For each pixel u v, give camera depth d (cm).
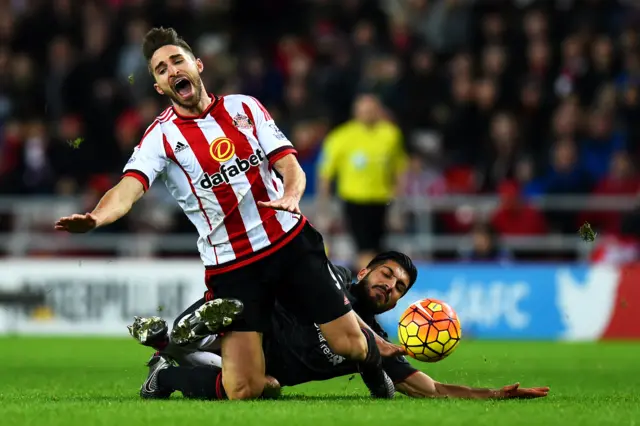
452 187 5741
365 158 5219
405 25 6419
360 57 6238
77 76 6162
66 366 3578
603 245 5488
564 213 5522
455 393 2203
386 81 6047
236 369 2123
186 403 2011
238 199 2166
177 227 5688
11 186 5838
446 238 5559
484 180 5669
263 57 6931
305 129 5881
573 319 5347
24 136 5944
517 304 5362
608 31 6481
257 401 2064
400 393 2333
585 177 5522
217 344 2314
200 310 2061
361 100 5241
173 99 2162
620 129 5881
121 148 6003
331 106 6125
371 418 1739
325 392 2478
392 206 5531
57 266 5397
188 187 2183
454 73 6138
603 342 5194
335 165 5281
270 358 2259
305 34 7038
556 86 6109
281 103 6309
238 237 2175
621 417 1783
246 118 2181
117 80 6275
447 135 5922
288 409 1872
